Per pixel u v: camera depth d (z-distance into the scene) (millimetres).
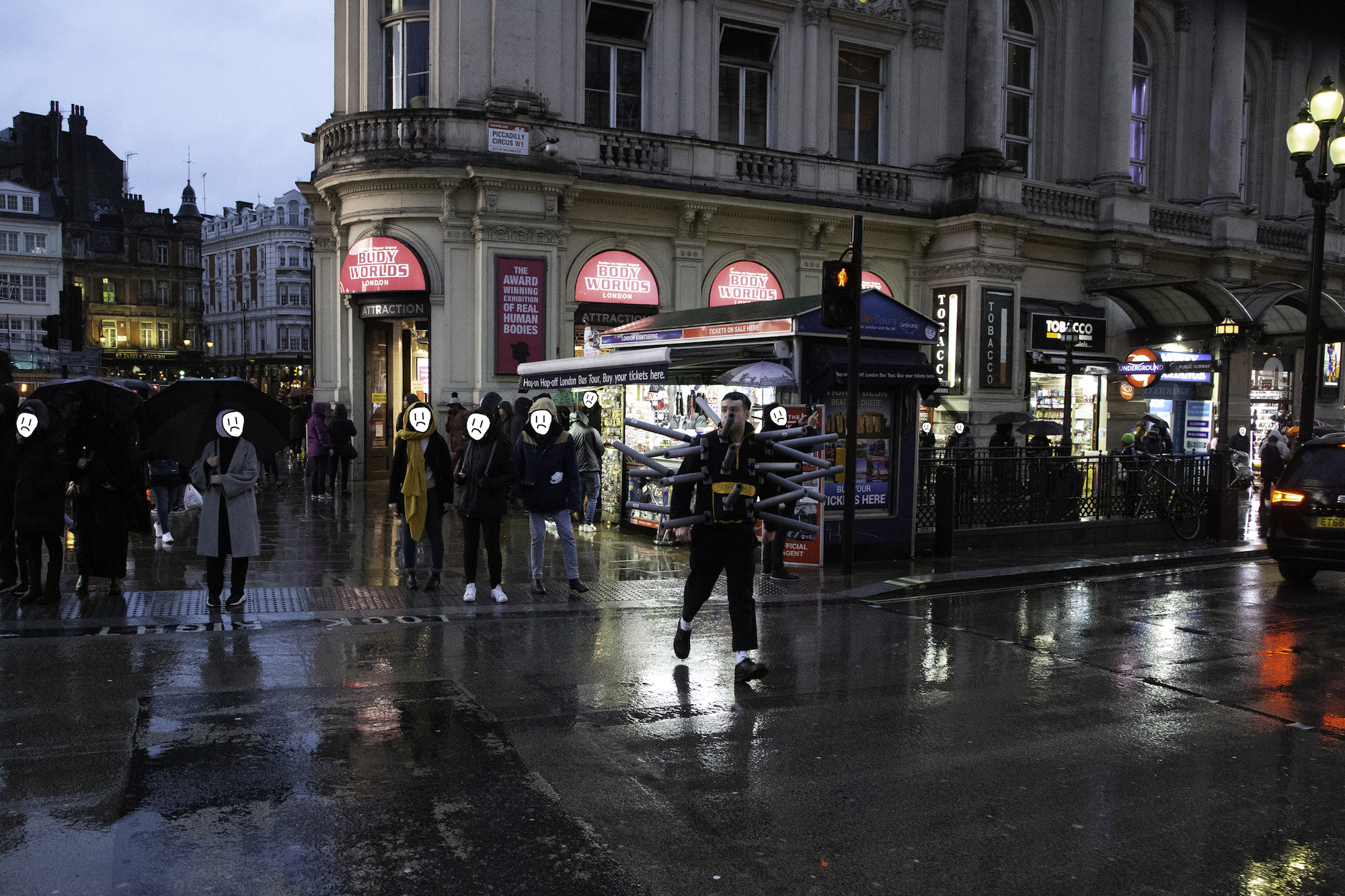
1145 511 14570
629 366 12102
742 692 6266
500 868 3779
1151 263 25266
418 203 17750
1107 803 4574
